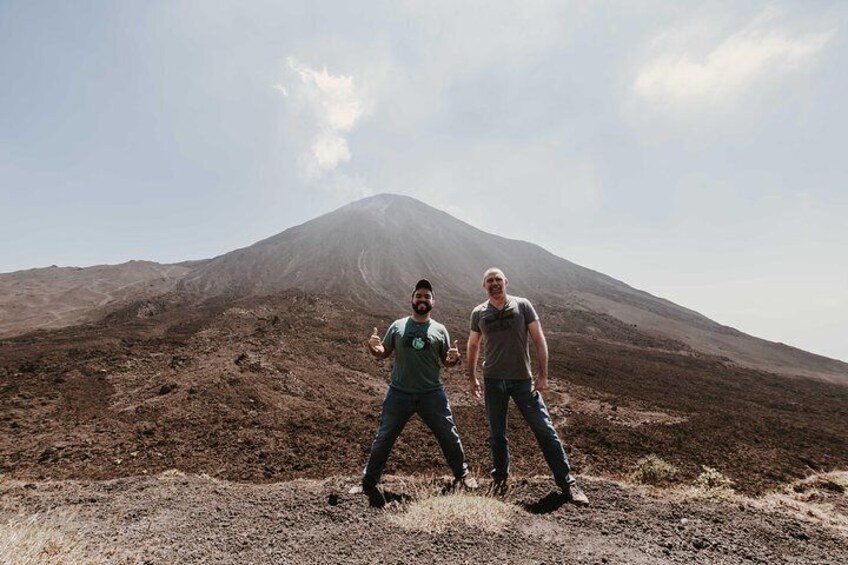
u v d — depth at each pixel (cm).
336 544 322
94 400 1444
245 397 1450
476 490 437
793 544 344
